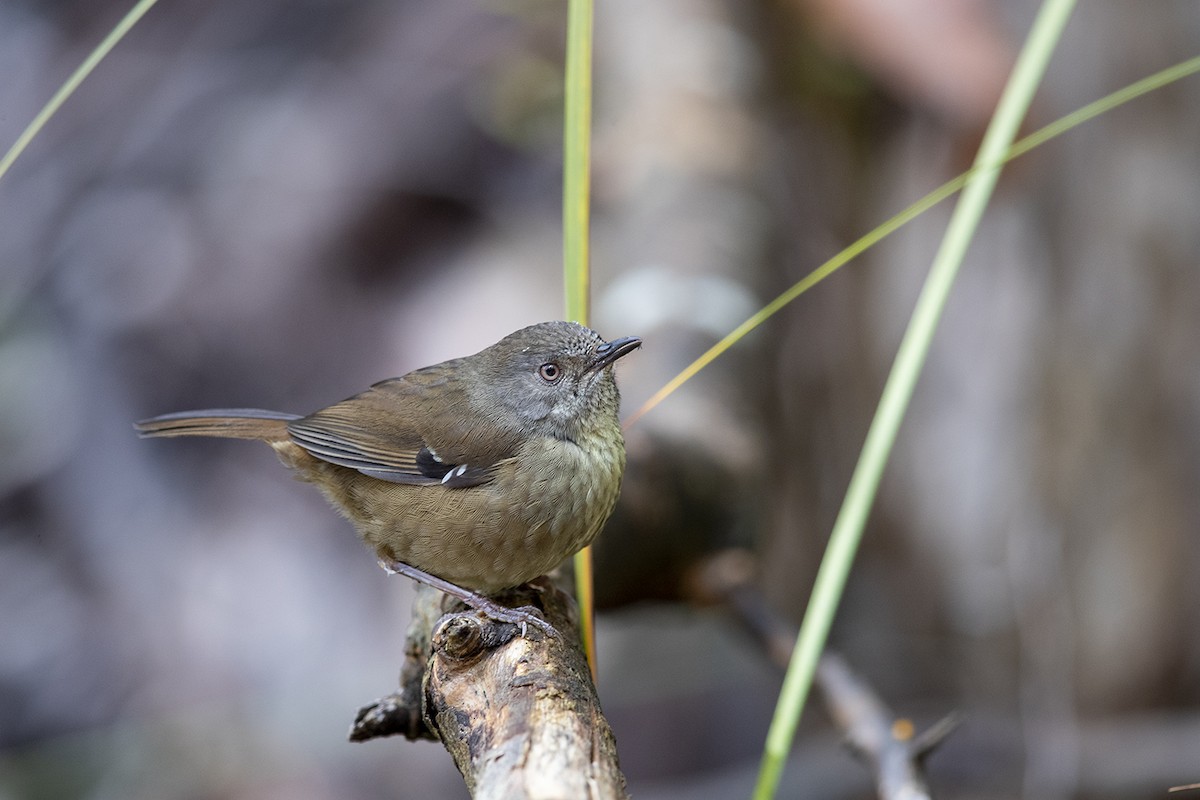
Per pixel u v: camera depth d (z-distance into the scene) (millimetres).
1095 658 11727
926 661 12617
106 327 11867
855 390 12555
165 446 11641
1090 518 11766
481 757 4816
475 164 11961
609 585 8211
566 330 7289
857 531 5602
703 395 8695
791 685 5477
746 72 11227
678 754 12664
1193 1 11273
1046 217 11930
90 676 11094
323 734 10805
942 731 7676
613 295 9578
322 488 7766
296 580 11156
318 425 7547
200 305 11695
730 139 10695
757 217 10289
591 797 4289
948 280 5762
